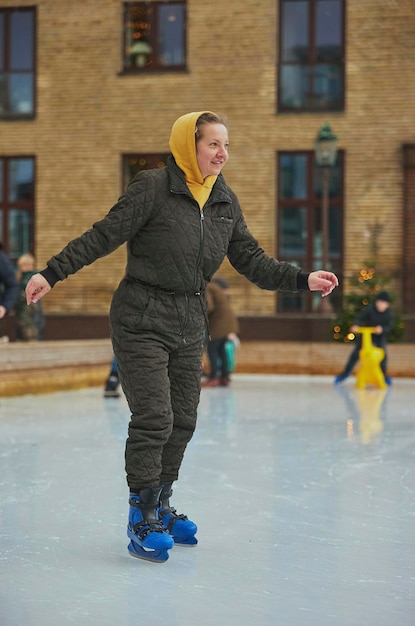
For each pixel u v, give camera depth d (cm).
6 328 2788
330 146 2523
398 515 668
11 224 3102
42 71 3059
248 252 573
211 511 678
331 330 2438
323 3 2941
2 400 1571
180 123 539
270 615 439
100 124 3036
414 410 1436
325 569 521
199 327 555
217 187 555
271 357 2397
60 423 1231
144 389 537
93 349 1905
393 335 2398
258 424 1234
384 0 2892
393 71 2895
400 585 491
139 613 440
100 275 2980
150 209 535
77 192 3050
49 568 520
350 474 841
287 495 741
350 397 1692
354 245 2917
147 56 3028
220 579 500
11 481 795
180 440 567
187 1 2988
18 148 3080
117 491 753
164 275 539
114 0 3019
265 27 2950
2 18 3092
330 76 2944
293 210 2973
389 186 2902
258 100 2964
